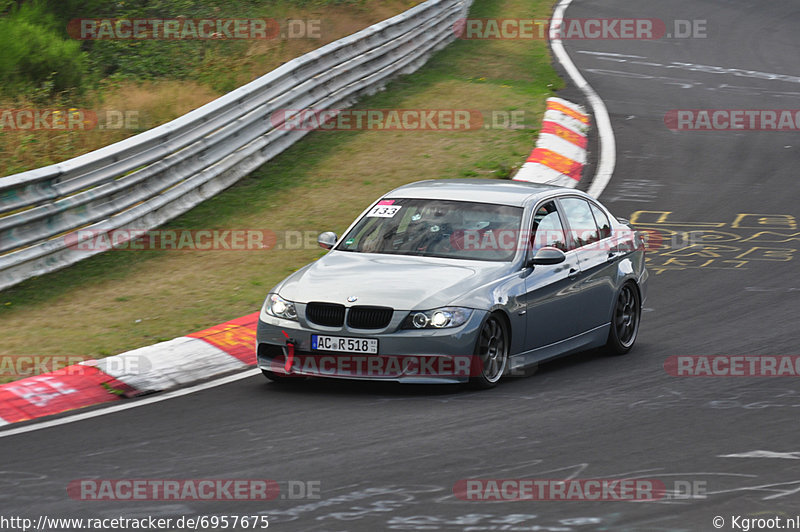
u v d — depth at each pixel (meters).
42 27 79.38
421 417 27.77
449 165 61.97
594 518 20.31
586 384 31.72
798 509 20.78
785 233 52.84
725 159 66.50
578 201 36.41
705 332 38.59
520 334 31.94
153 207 51.75
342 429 26.72
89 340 36.28
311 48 86.75
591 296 34.84
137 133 63.72
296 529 19.94
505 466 23.52
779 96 84.12
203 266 46.22
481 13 109.81
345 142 66.88
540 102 76.19
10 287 42.88
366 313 29.92
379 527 19.92
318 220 53.09
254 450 25.05
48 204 45.38
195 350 34.78
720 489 21.97
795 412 28.20
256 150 61.81
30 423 28.19
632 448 24.91
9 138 59.09
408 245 33.09
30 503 21.72
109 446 25.72
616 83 86.06
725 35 109.69
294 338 30.42
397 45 81.75
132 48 84.50
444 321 29.70
